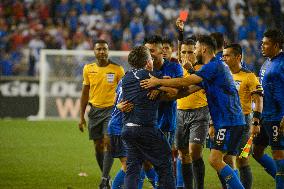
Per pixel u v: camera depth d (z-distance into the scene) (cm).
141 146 1705
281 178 1898
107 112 2319
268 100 1922
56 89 4512
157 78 1702
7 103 4503
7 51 5119
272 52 1916
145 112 1695
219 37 2136
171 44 2038
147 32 5544
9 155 3045
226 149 1770
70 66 4516
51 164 2808
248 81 2030
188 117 2047
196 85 1747
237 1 5759
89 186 2312
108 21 5572
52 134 3797
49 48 5275
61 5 5578
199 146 2009
